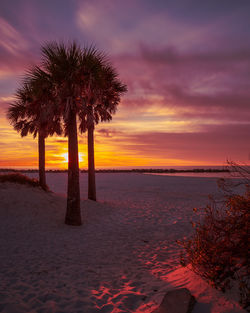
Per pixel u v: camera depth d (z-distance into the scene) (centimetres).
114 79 1201
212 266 354
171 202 1498
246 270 326
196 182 3138
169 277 425
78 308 322
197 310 294
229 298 305
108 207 1269
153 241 719
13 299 342
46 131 1147
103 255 586
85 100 1062
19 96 1312
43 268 484
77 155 941
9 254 569
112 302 338
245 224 338
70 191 920
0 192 1072
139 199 1652
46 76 898
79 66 879
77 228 869
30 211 981
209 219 393
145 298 346
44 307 324
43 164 1362
